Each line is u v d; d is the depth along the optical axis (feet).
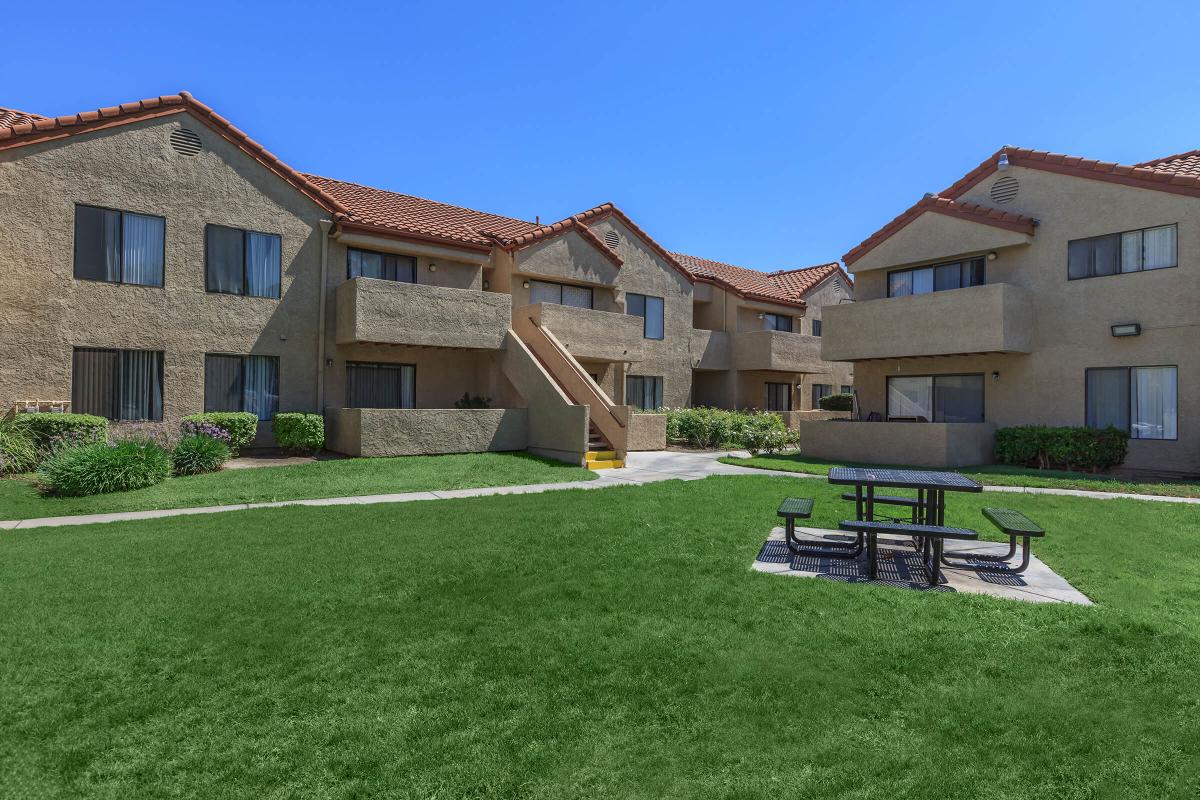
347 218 59.21
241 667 14.35
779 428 74.79
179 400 52.44
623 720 12.29
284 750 11.22
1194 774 10.75
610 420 59.67
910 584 20.71
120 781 10.32
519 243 70.08
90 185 48.80
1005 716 12.51
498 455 57.26
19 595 19.10
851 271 71.61
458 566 22.27
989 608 18.11
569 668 14.35
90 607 18.06
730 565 22.35
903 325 63.26
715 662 14.67
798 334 94.63
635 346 77.05
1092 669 14.42
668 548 24.75
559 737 11.70
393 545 25.41
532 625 16.84
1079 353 56.70
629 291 83.66
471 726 12.05
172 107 52.39
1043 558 23.76
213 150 54.19
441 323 60.64
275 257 57.06
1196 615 17.47
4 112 54.54
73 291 48.11
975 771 10.84
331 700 12.94
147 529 29.25
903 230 67.05
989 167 62.28
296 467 47.55
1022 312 58.29
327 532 28.04
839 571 22.31
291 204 57.88
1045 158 58.80
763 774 10.71
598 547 24.91
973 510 32.89
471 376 68.80
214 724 12.05
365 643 15.67
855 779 10.59
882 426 60.08
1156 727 12.13
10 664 14.38
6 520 32.76
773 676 14.03
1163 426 52.44
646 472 53.72
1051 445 54.13
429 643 15.67
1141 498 37.76
